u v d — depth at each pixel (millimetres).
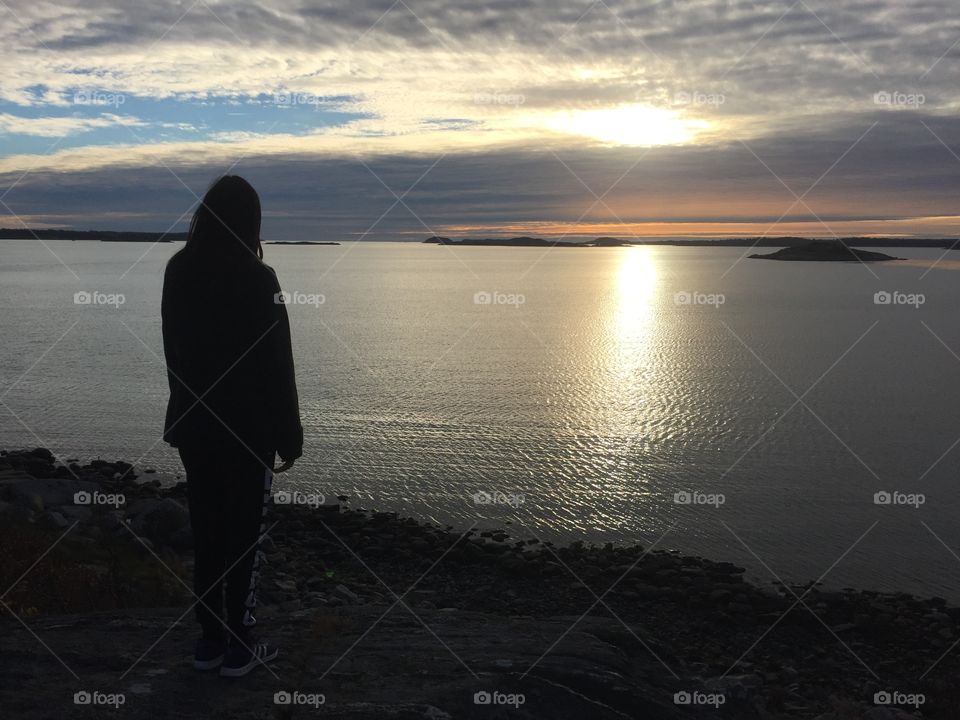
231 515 4152
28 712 3715
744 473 25766
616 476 24922
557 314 101812
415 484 23453
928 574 17172
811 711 9250
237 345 4023
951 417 36812
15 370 48062
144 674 4227
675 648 11797
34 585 7781
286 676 4344
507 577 14914
